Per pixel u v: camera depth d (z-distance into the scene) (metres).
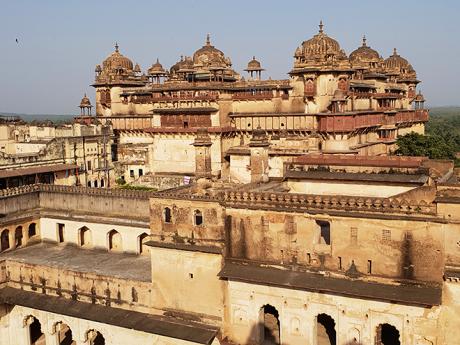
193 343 36.53
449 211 29.97
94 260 45.62
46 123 91.12
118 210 47.25
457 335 30.22
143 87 103.19
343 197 32.88
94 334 42.09
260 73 93.44
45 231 51.25
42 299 43.72
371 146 84.94
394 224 31.38
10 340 45.62
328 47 79.62
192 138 85.19
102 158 87.12
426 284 30.77
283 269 34.94
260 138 43.47
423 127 120.31
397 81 114.69
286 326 34.84
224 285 36.81
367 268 32.41
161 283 39.09
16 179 68.38
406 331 31.25
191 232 37.81
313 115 78.88
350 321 32.78
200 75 91.50
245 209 35.78
